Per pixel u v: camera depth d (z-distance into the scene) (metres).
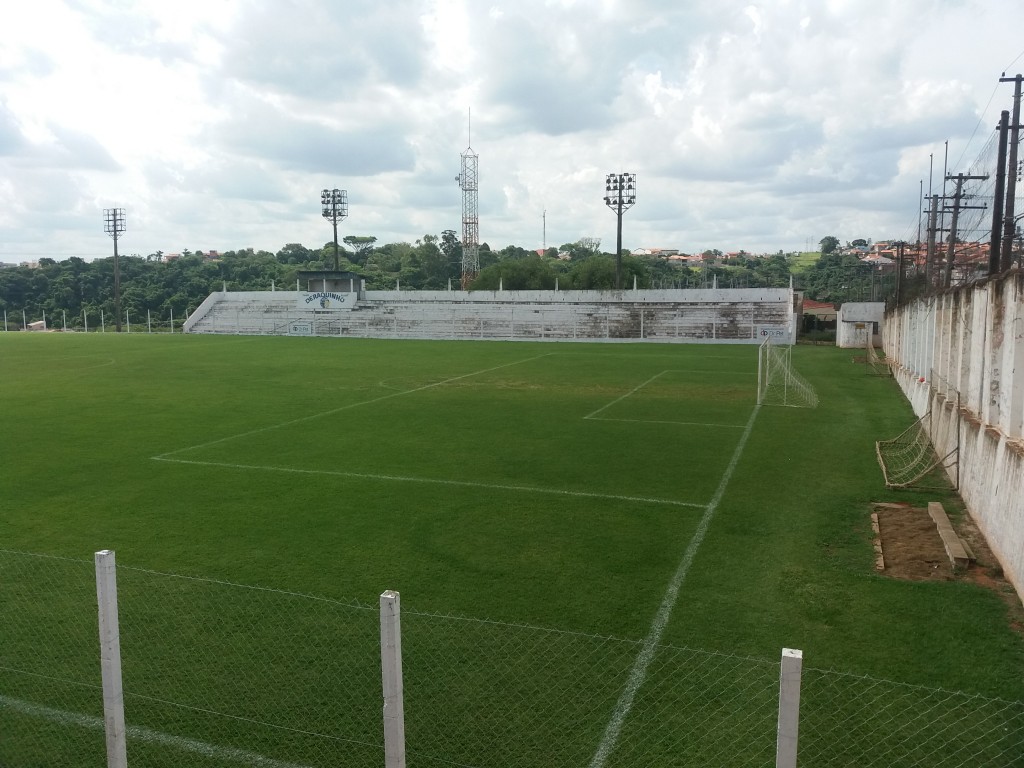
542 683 5.93
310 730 5.34
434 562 8.68
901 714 5.46
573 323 54.28
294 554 8.96
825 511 10.74
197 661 6.30
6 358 36.78
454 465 13.73
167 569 8.47
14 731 5.41
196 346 45.25
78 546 9.30
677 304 53.66
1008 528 8.19
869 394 23.97
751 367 32.69
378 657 6.35
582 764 4.94
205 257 135.75
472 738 5.22
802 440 16.14
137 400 22.33
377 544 9.32
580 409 20.69
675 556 8.88
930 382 16.61
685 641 6.64
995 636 6.73
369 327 57.66
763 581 8.08
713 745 5.11
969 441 11.00
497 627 6.92
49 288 92.56
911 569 8.45
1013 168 19.45
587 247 138.75
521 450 15.07
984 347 10.96
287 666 6.21
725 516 10.52
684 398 22.94
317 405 21.33
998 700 5.21
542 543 9.35
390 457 14.42
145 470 13.38
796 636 6.74
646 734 5.25
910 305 23.39
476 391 24.53
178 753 5.12
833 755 4.98
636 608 7.36
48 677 6.09
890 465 13.68
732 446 15.48
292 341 50.22
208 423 18.31
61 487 12.20
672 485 12.27
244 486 12.23
